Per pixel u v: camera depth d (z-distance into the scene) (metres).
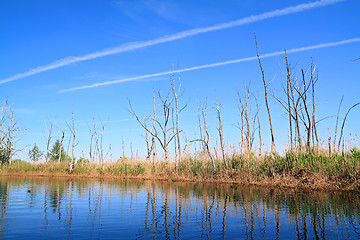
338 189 15.05
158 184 20.80
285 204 10.27
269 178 19.23
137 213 8.71
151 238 5.88
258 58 23.75
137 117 31.30
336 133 20.80
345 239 5.78
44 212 8.81
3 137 42.94
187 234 6.21
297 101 22.77
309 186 16.38
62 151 49.19
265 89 22.56
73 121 36.28
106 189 16.52
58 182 22.44
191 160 27.36
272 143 21.22
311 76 22.62
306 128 22.50
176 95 32.03
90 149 39.91
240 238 5.88
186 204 10.52
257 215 8.29
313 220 7.55
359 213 8.47
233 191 15.11
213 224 7.17
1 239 5.74
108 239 5.78
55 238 5.84
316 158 17.73
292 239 5.80
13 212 8.78
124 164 32.31
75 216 8.20
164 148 31.16
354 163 15.62
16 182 21.75
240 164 22.39
